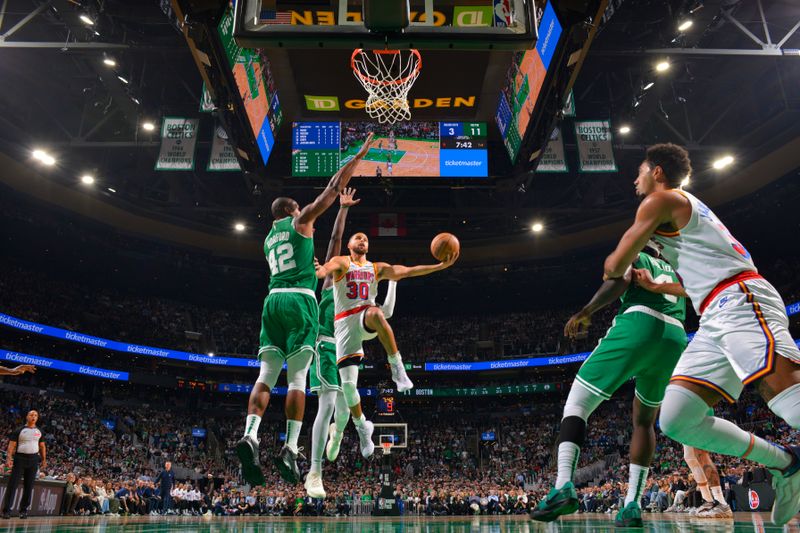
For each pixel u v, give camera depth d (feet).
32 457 31.81
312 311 16.11
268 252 16.76
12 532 14.88
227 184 109.19
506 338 149.28
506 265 143.54
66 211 116.26
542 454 120.26
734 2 69.77
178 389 134.82
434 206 109.50
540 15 58.29
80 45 74.02
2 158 99.91
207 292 150.61
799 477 10.93
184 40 75.00
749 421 98.32
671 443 98.07
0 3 76.23
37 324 110.11
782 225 118.52
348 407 20.66
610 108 87.86
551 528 16.81
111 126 103.19
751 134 93.86
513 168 82.23
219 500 85.56
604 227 125.90
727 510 28.48
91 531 14.84
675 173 12.00
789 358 9.68
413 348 146.61
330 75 72.38
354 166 16.53
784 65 85.81
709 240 10.97
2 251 125.29
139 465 105.60
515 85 69.92
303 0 26.96
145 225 124.36
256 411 14.96
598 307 14.21
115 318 134.72
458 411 141.90
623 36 77.71
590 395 13.39
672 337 13.87
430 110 79.51
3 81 91.61
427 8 27.45
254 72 65.36
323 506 87.76
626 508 14.38
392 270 20.57
